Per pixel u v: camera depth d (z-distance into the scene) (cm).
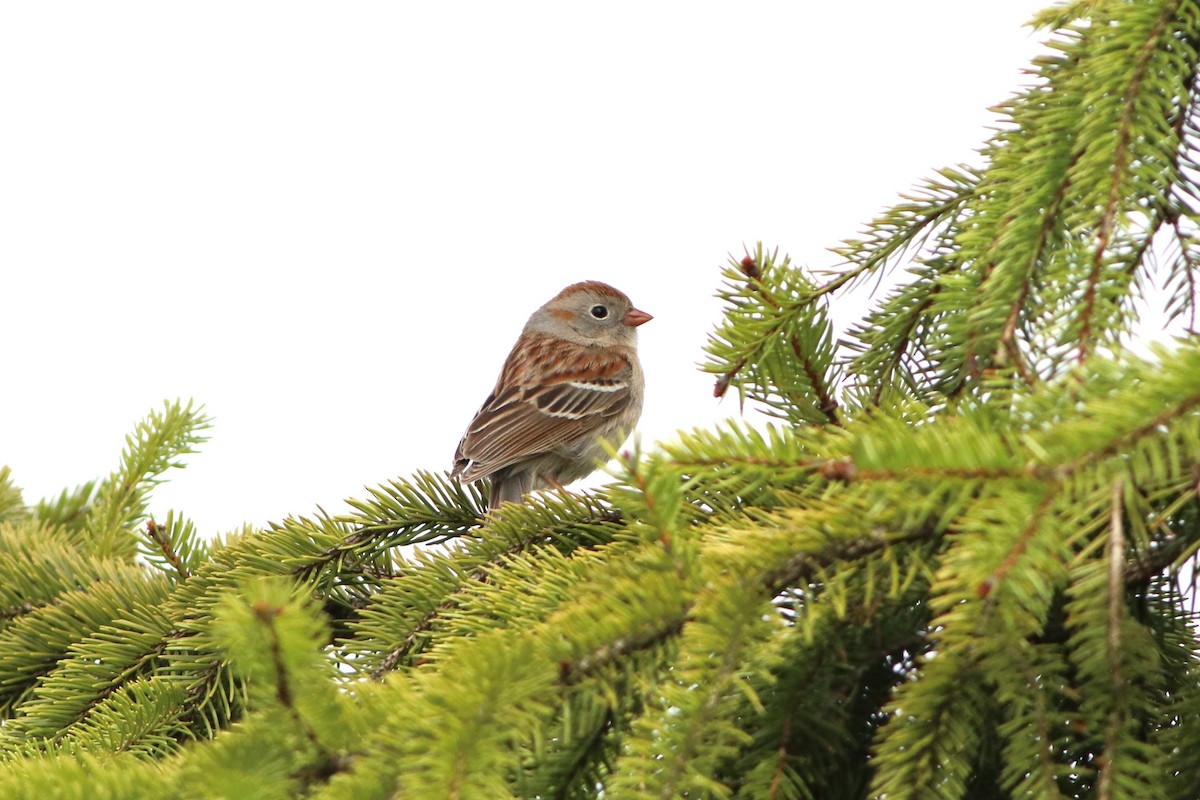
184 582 795
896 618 511
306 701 414
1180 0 591
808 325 710
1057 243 595
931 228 716
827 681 498
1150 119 576
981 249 613
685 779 429
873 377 732
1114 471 399
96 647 748
